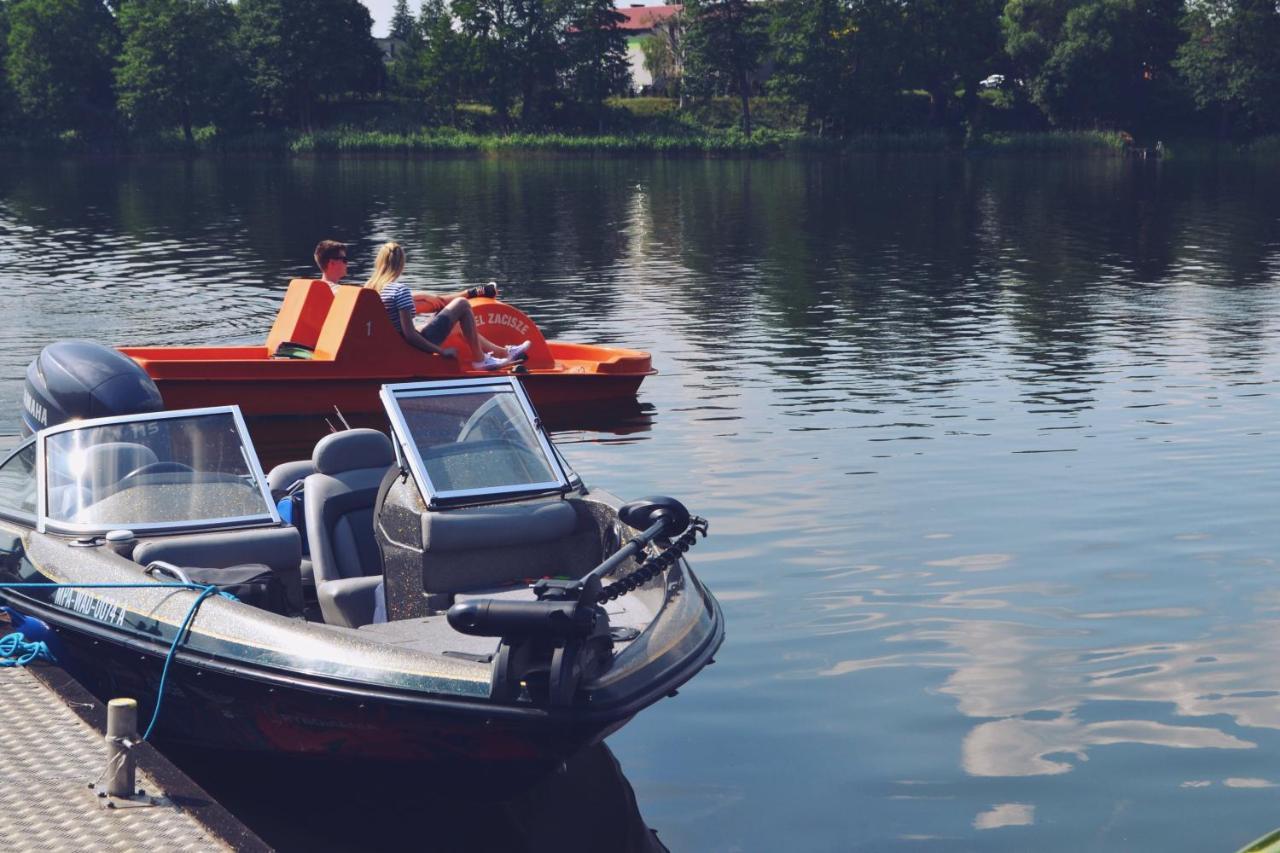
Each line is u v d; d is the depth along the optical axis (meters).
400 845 5.10
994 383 13.77
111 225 33.72
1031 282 22.64
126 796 4.65
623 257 26.41
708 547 8.37
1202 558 8.04
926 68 106.88
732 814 5.11
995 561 8.03
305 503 6.49
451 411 6.32
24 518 6.46
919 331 17.38
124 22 110.50
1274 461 10.37
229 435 6.56
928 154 93.25
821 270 24.44
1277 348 15.86
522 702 4.64
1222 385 13.59
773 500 9.42
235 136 107.38
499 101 112.81
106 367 8.85
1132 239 30.75
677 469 10.34
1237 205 42.41
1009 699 6.07
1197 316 18.64
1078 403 12.71
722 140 93.25
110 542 6.02
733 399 13.02
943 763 5.47
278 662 4.98
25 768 4.88
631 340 16.66
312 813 5.39
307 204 42.38
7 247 27.36
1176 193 49.19
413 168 73.44
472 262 25.23
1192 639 6.77
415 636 5.34
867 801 5.18
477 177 62.28
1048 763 5.45
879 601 7.36
